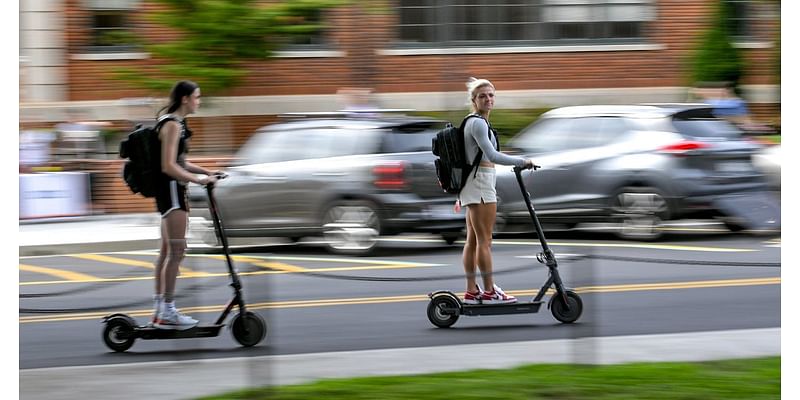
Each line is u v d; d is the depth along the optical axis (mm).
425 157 27719
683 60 47312
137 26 43000
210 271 25453
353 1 41281
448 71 45906
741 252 26000
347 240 27516
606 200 28797
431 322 18078
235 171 28750
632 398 11742
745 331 16375
